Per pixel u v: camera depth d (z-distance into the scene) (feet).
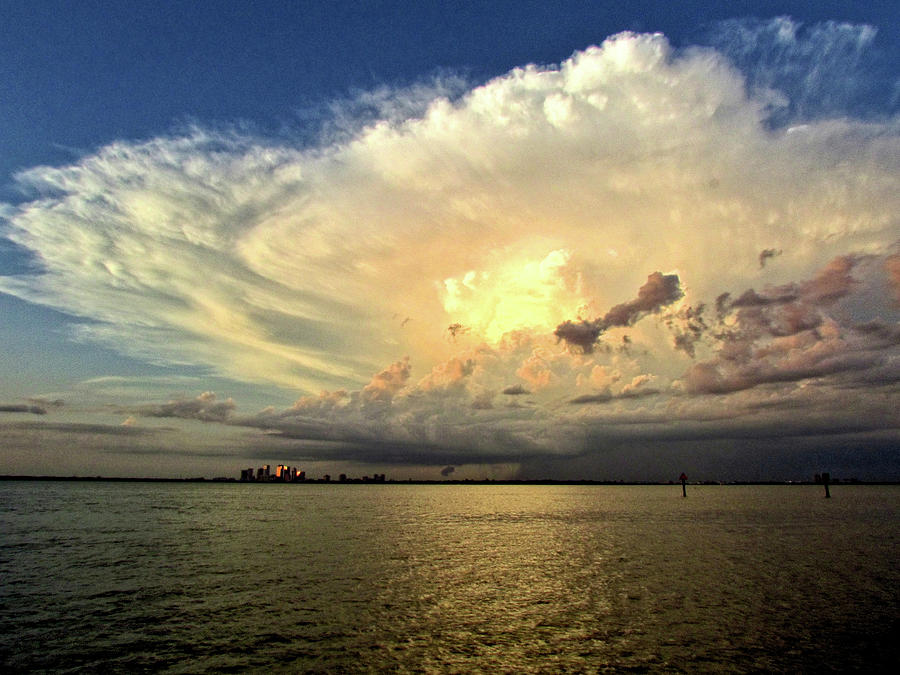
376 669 58.54
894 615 77.30
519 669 58.23
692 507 353.10
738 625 72.90
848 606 82.43
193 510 321.73
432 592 95.09
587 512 314.14
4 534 183.93
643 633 70.03
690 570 113.39
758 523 223.51
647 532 192.24
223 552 143.64
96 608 84.12
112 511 304.09
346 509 351.25
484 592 94.99
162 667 59.31
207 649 65.10
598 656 61.77
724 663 59.21
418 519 263.70
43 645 66.54
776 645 64.85
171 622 76.33
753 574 108.27
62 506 346.33
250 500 479.00
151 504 384.27
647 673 56.75
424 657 62.03
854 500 442.50
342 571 115.75
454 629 72.79
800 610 80.28
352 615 79.97
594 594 92.58
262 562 127.34
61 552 143.02
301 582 103.86
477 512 323.57
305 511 323.57
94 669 58.90
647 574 109.91
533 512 321.11
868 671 57.00
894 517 251.39
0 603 87.30
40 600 89.35
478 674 56.95
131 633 71.26
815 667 58.08
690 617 77.15
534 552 143.74
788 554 134.31
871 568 114.11
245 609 83.41
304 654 63.21
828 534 179.93
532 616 78.89
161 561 128.47
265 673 57.52
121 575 110.73
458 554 140.67
